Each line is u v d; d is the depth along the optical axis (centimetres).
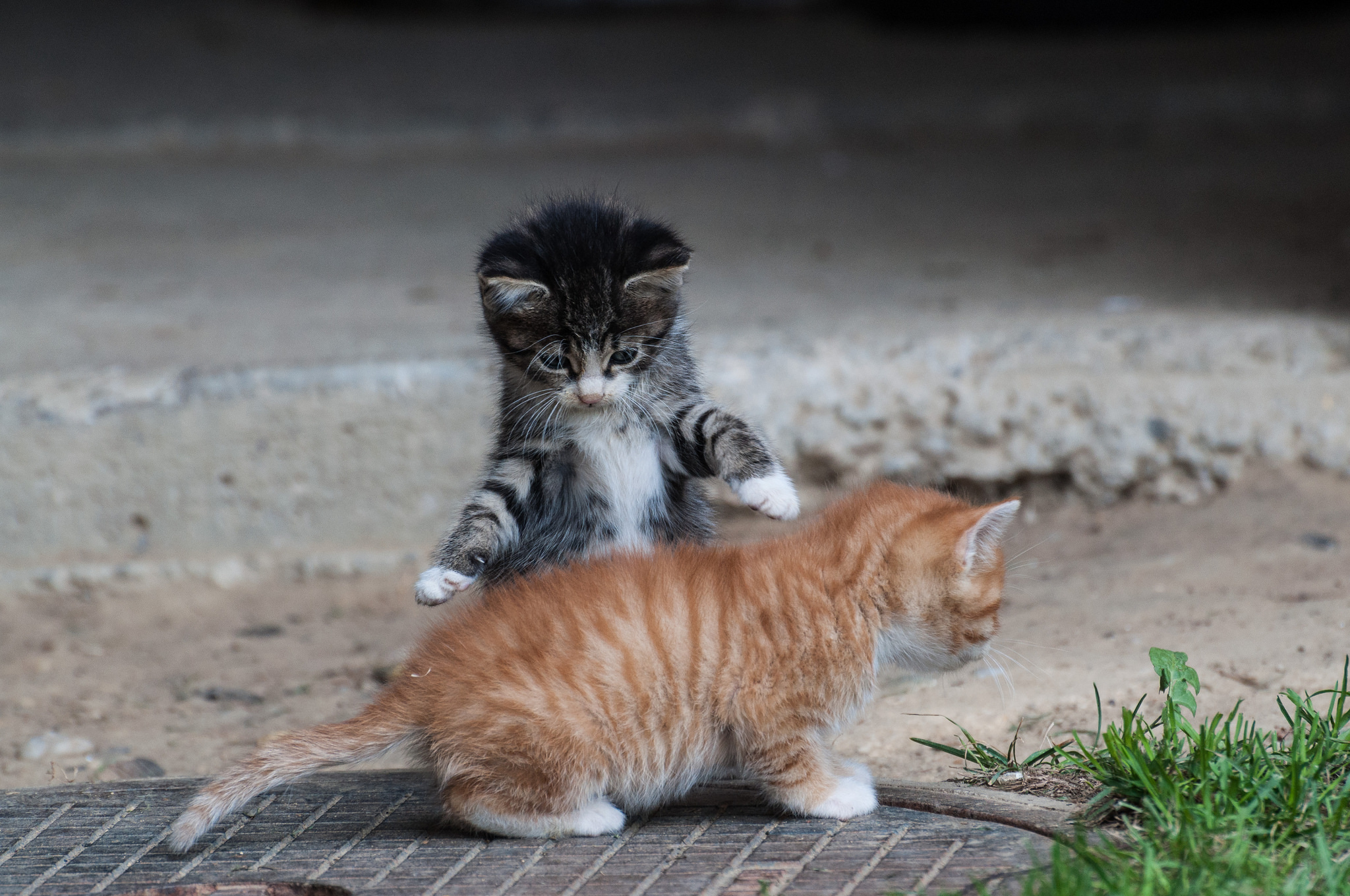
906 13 2742
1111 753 552
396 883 504
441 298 1326
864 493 618
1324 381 978
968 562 559
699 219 1722
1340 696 577
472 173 2066
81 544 1008
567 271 664
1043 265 1395
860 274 1389
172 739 732
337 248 1614
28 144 2158
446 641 562
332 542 1012
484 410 998
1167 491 968
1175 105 2169
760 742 548
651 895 486
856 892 477
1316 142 2036
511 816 536
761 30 2794
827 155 2152
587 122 2239
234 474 1006
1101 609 771
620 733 537
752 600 546
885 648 575
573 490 704
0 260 1575
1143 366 1007
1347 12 2609
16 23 2773
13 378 1036
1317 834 473
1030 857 493
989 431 988
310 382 1004
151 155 2194
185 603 961
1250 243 1430
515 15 2925
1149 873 444
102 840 553
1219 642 693
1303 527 874
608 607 545
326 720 745
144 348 1148
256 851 539
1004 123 2216
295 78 2484
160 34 2734
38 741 722
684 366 718
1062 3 2606
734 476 668
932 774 618
